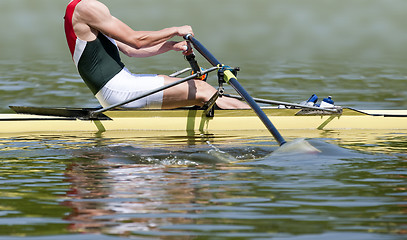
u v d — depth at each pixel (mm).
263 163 15711
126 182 13484
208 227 10234
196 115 23516
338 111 23875
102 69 22234
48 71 45250
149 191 12641
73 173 14500
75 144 19266
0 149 18188
